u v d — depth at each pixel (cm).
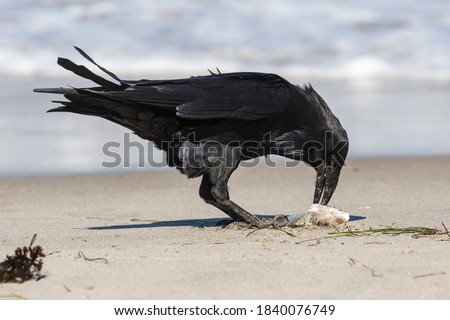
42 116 2131
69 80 2464
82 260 896
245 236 1038
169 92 1064
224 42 2716
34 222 1195
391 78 2569
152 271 846
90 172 1648
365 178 1582
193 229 1111
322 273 829
